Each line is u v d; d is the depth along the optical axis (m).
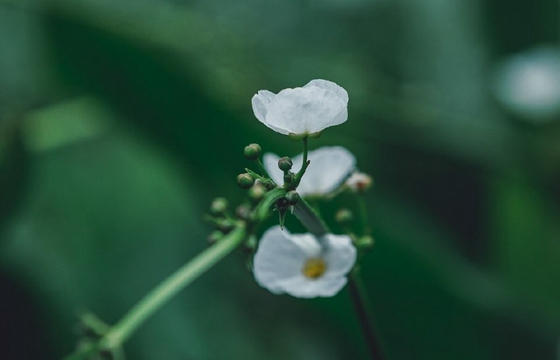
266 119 0.49
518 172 1.04
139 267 1.03
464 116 1.19
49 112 1.02
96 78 0.95
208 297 1.01
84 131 1.03
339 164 0.56
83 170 1.07
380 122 1.04
